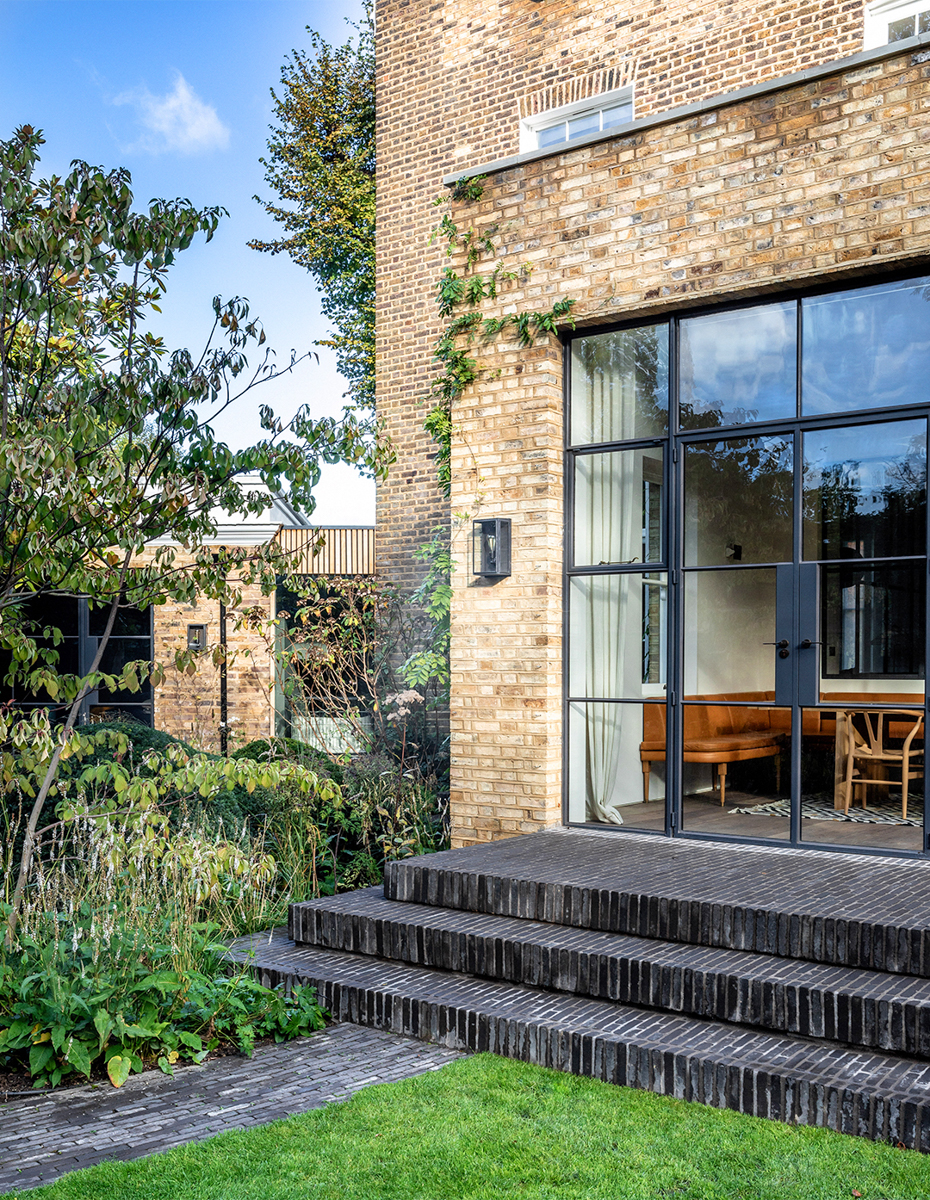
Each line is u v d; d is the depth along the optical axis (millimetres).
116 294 5195
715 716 6742
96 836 5059
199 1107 4113
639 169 6941
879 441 6172
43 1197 3273
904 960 4371
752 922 4793
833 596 6297
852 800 6223
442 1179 3373
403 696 8836
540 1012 4648
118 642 13148
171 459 5020
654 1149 3561
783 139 6363
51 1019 4512
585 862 6062
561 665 7438
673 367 6953
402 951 5539
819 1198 3186
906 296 6105
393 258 11344
